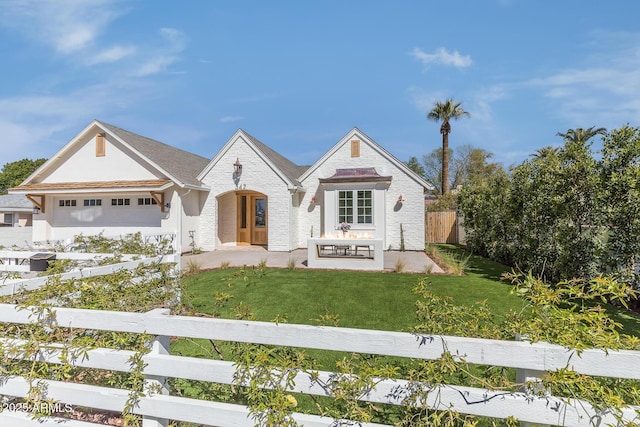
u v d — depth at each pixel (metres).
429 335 1.66
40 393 2.12
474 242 14.27
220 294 3.72
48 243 9.17
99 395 2.05
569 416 1.48
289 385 1.77
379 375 1.70
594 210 6.35
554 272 7.39
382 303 5.90
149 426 1.96
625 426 1.39
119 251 6.74
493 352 1.57
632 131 5.68
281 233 14.38
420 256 12.58
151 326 1.98
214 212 14.99
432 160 40.97
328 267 9.90
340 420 1.71
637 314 5.41
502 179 11.05
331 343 1.73
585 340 1.58
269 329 1.80
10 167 42.22
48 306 2.20
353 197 14.10
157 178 13.53
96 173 14.08
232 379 1.84
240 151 14.89
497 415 1.56
